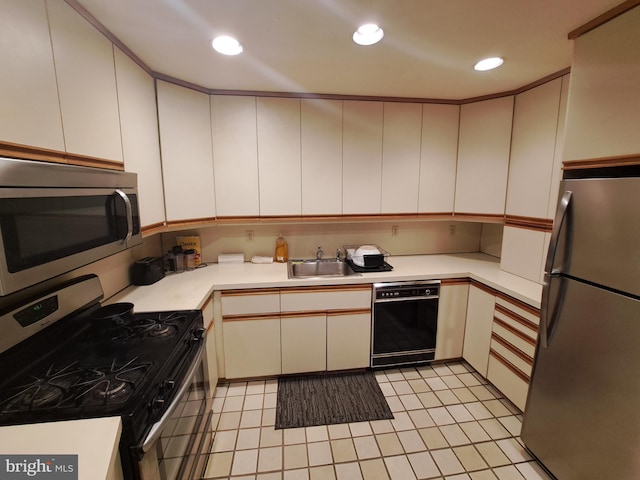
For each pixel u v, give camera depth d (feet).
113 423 2.68
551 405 5.03
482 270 8.09
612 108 4.20
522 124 7.30
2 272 2.60
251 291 7.19
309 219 8.29
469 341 8.07
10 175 2.67
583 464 4.53
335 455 5.62
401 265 8.59
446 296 7.99
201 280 7.26
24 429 2.62
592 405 4.35
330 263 9.07
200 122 7.33
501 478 5.18
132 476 2.84
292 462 5.47
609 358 4.08
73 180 3.50
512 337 6.55
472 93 7.85
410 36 4.94
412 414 6.61
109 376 3.37
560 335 4.78
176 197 6.98
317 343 7.65
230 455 5.59
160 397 3.23
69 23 3.85
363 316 7.68
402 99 8.17
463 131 8.47
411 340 8.02
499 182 7.92
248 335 7.36
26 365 3.61
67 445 2.50
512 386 6.57
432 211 8.80
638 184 3.64
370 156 8.29
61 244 3.38
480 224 10.16
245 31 4.78
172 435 3.64
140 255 7.36
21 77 3.12
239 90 7.54
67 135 3.83
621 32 4.04
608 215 4.01
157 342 4.21
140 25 4.59
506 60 5.86
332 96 7.89
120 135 5.12
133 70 5.53
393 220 8.66
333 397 7.14
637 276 3.71
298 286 7.32
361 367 7.96
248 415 6.57
